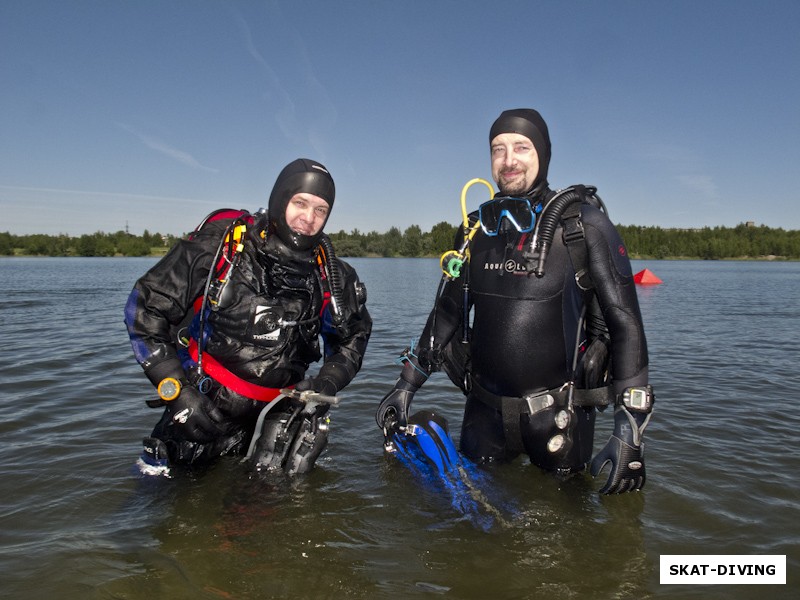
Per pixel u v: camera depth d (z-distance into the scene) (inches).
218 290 114.5
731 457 133.6
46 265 1991.9
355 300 130.6
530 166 121.4
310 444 121.9
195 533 95.6
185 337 124.3
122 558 87.4
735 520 102.7
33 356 262.2
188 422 115.0
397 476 122.2
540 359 119.5
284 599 78.0
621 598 79.4
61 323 393.4
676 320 450.3
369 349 294.5
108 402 179.6
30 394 189.8
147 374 116.3
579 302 120.6
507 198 119.5
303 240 115.6
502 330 121.4
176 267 116.1
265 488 114.6
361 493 113.2
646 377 114.0
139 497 109.6
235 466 125.5
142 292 115.3
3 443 139.9
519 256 120.0
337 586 81.2
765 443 144.0
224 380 119.0
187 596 77.8
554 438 117.1
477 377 129.8
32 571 83.1
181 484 115.8
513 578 84.0
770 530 99.1
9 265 1974.7
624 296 114.9
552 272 117.7
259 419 121.8
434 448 122.0
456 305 133.0
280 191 114.3
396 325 406.6
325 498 110.5
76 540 92.7
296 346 123.0
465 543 94.0
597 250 115.5
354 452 137.4
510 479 121.0
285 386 124.9
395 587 81.4
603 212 121.3
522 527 99.7
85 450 135.3
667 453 135.8
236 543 92.7
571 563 88.3
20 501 107.3
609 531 98.4
